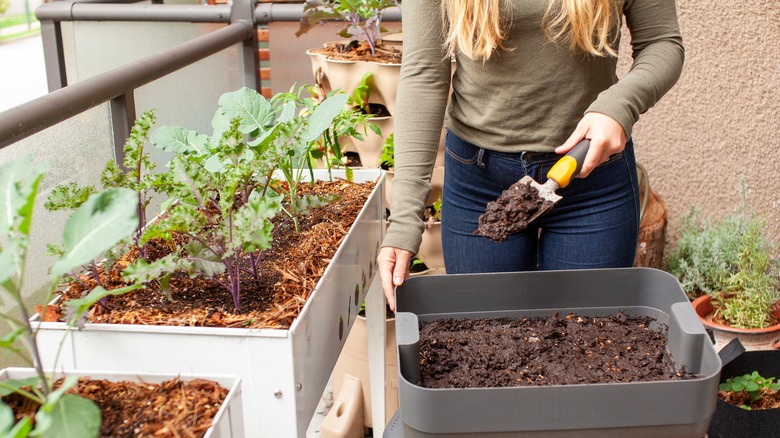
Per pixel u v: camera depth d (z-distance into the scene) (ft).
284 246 4.93
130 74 5.93
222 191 4.03
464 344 4.21
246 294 4.17
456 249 5.67
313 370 4.12
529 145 5.02
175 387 3.27
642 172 8.70
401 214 4.77
